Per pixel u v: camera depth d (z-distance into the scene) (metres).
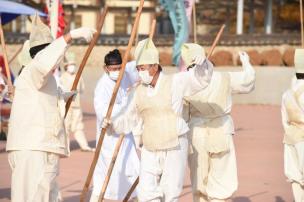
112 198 12.71
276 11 66.12
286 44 50.53
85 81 46.09
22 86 10.34
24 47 11.41
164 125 10.91
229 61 46.38
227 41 50.91
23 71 10.38
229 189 12.02
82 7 65.44
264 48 50.81
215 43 12.39
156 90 10.95
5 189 15.86
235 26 67.88
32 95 10.30
